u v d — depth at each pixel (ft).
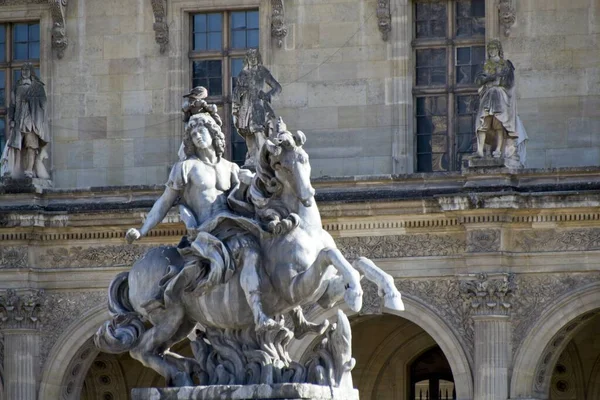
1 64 355.15
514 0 331.57
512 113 312.71
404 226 317.22
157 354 137.90
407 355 358.64
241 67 345.92
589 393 349.20
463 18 338.34
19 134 333.42
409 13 338.13
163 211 139.95
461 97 337.31
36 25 353.72
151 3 346.74
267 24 342.03
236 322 135.64
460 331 314.96
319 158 338.54
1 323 331.98
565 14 329.93
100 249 330.54
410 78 337.52
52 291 333.21
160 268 137.90
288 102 340.59
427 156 338.13
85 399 362.74
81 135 348.79
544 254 311.88
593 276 311.47
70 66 350.23
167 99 346.54
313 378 134.62
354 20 338.95
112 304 139.54
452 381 360.89
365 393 357.82
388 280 131.64
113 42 349.00
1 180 333.21
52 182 347.56
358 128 337.52
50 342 332.80
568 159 328.08
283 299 135.03
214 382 135.95
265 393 131.54
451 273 315.58
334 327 137.90
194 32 347.97
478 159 312.71
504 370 311.68
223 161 141.38
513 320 313.12
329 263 131.95
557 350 316.81
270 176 136.46
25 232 329.72
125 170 347.15
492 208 308.19
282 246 134.72
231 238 135.74
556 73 329.52
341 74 338.75
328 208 317.42
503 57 324.60
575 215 310.04
